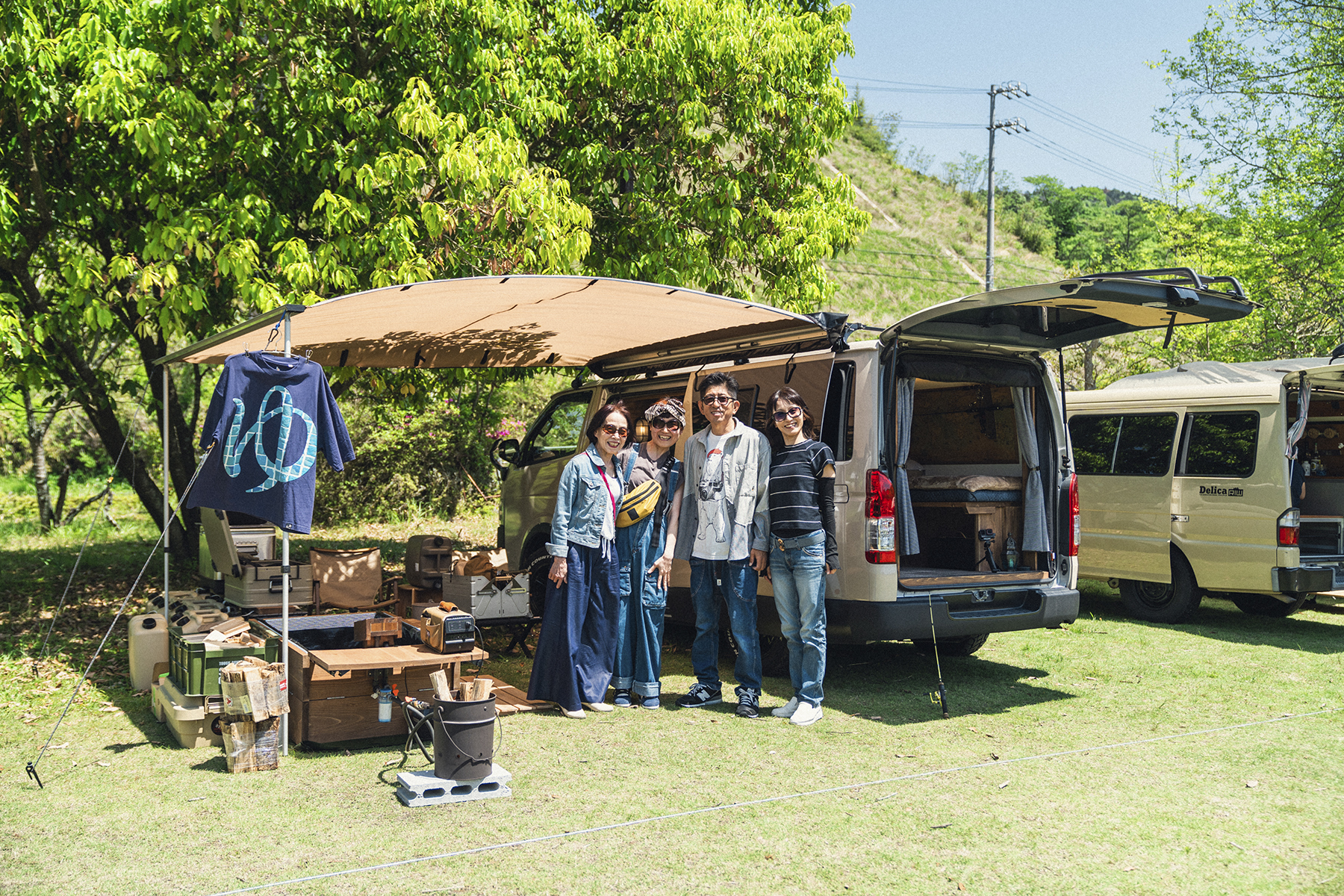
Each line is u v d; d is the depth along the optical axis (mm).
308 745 4879
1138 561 8688
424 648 5102
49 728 5250
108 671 6594
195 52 7898
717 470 5609
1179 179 17250
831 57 10398
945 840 3637
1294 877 3318
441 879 3275
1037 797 4129
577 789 4223
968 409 7234
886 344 5672
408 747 4602
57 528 15125
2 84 7074
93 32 6930
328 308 4984
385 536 14930
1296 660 7043
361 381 10602
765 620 6188
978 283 45719
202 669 4859
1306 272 15445
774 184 10305
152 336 9812
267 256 7938
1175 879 3303
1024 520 6496
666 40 8984
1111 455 9016
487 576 7156
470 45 7973
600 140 9859
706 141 9914
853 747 4891
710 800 4078
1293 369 8164
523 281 5113
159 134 6969
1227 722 5375
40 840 3627
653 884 3240
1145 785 4281
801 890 3201
